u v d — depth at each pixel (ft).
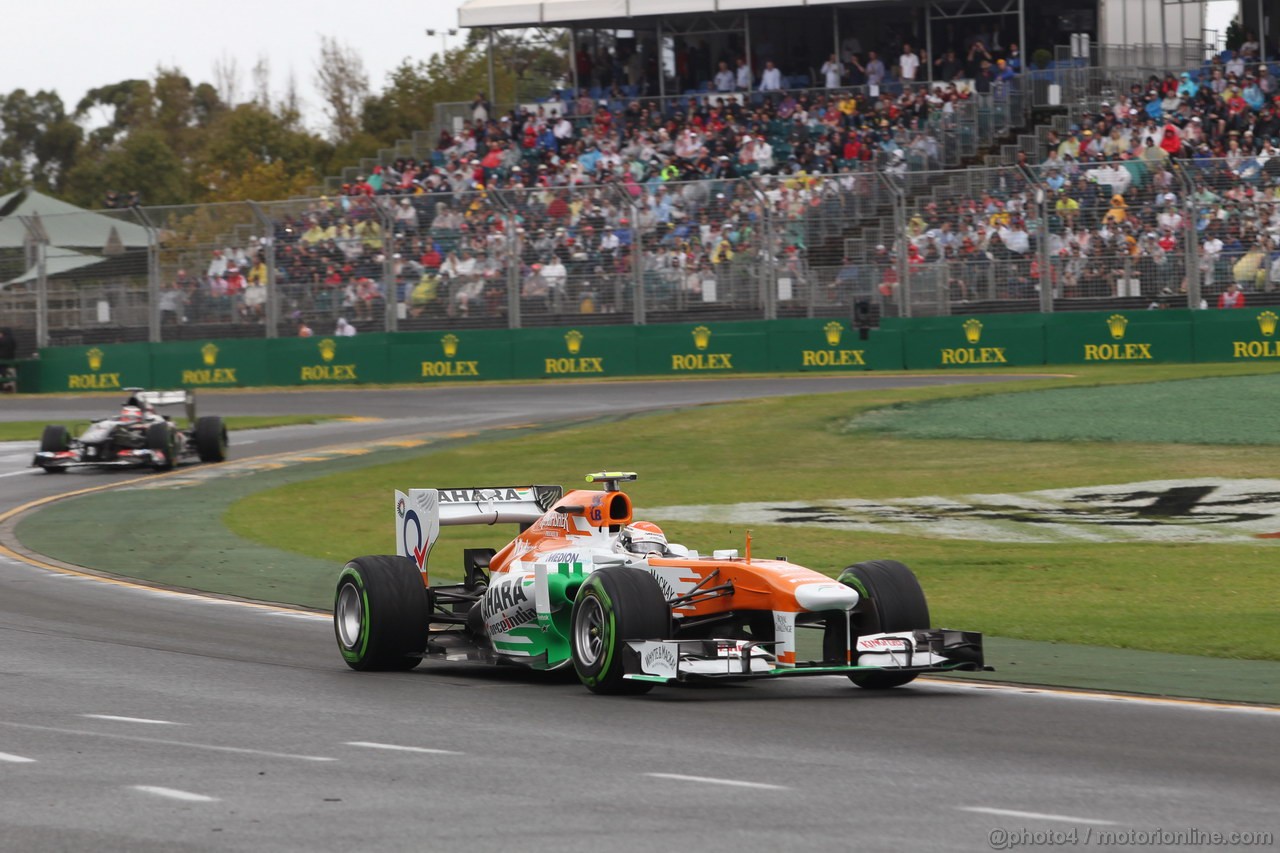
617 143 390.01
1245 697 77.30
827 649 78.59
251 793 55.52
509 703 75.10
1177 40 404.36
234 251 355.56
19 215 363.56
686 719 70.44
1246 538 141.90
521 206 347.56
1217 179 314.96
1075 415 230.48
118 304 360.07
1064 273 319.68
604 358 340.80
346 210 352.28
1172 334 311.88
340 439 248.93
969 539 144.87
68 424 291.58
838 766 59.72
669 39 414.21
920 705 74.49
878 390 269.44
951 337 325.21
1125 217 318.04
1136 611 107.86
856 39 399.03
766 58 404.57
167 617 107.76
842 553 136.26
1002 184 329.31
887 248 329.52
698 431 233.14
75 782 57.62
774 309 334.44
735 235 337.31
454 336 345.92
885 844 48.03
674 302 339.16
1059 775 58.08
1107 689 79.77
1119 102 358.43
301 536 156.15
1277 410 225.76
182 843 48.73
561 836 49.11
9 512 178.60
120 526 164.66
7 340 361.51
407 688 80.12
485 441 234.38
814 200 336.90
